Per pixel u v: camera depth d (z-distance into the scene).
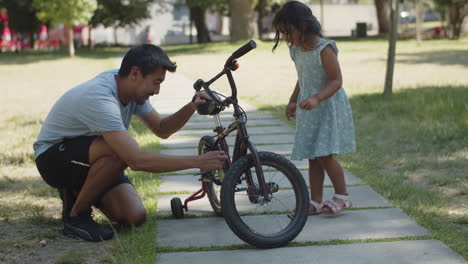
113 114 3.29
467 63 16.86
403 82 12.03
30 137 7.10
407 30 43.53
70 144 3.46
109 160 3.37
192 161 3.23
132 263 3.10
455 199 4.26
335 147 3.73
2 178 5.15
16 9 35.41
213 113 3.49
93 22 41.59
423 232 3.54
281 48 27.61
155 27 55.25
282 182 4.56
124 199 3.67
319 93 3.55
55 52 34.84
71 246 3.44
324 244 3.39
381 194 4.38
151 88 3.37
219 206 3.91
